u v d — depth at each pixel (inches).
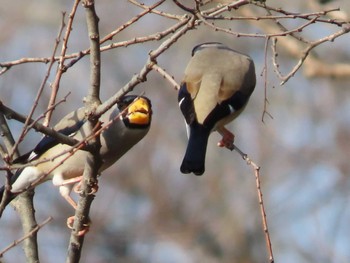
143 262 735.7
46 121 303.3
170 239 742.5
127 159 761.0
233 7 299.0
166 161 770.2
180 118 792.9
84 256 713.6
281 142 792.9
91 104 300.7
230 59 349.7
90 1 294.5
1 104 280.1
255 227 786.2
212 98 337.1
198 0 288.2
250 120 797.9
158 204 748.6
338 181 776.9
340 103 810.8
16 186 333.7
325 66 542.0
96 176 308.2
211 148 799.1
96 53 298.8
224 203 784.9
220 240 772.6
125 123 330.0
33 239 323.9
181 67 820.6
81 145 287.9
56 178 335.3
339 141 792.3
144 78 300.7
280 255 773.9
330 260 705.6
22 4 847.1
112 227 732.0
